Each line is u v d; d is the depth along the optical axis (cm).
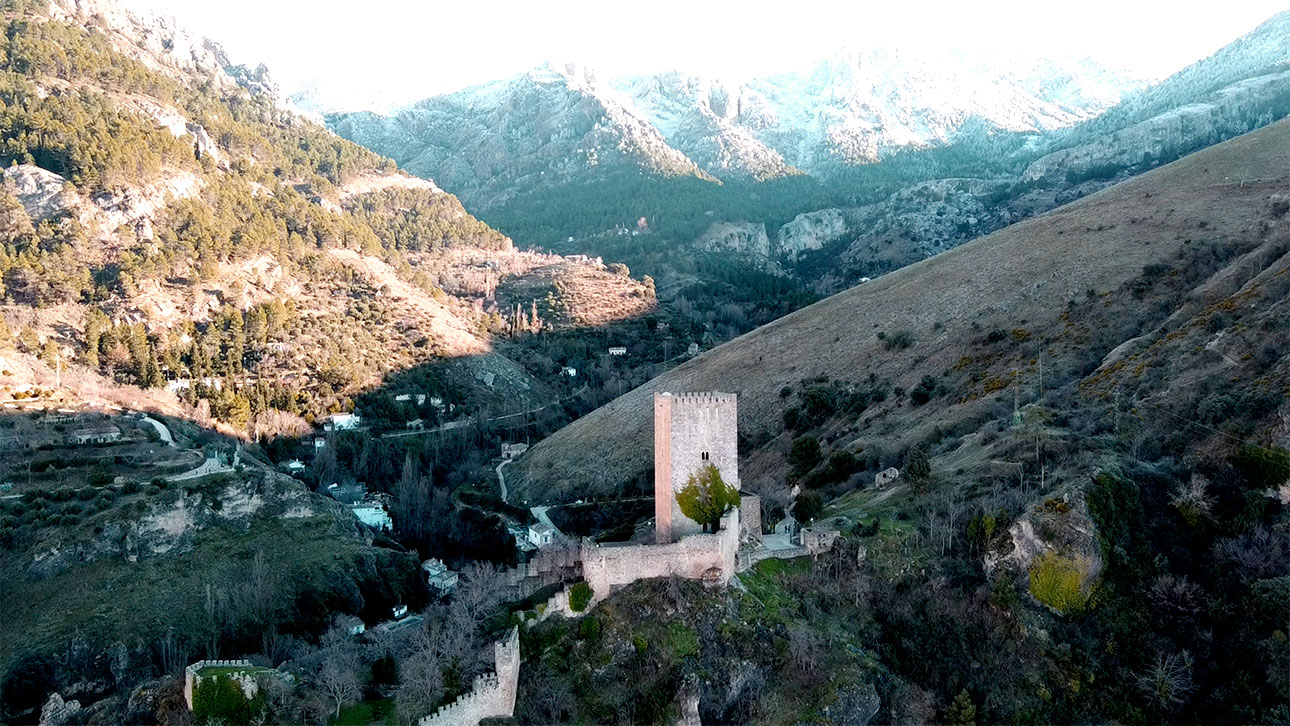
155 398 16725
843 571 7744
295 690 7025
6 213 19925
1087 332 12719
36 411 13938
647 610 7062
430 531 14125
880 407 13375
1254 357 9362
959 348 14250
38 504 10838
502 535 13250
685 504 7962
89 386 16112
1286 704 6462
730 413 8106
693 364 19475
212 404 17575
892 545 7962
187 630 9600
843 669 6750
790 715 6462
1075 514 7588
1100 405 9925
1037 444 9038
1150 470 8288
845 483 10819
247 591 10306
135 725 7225
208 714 6856
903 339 15512
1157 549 7725
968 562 7856
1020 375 12056
